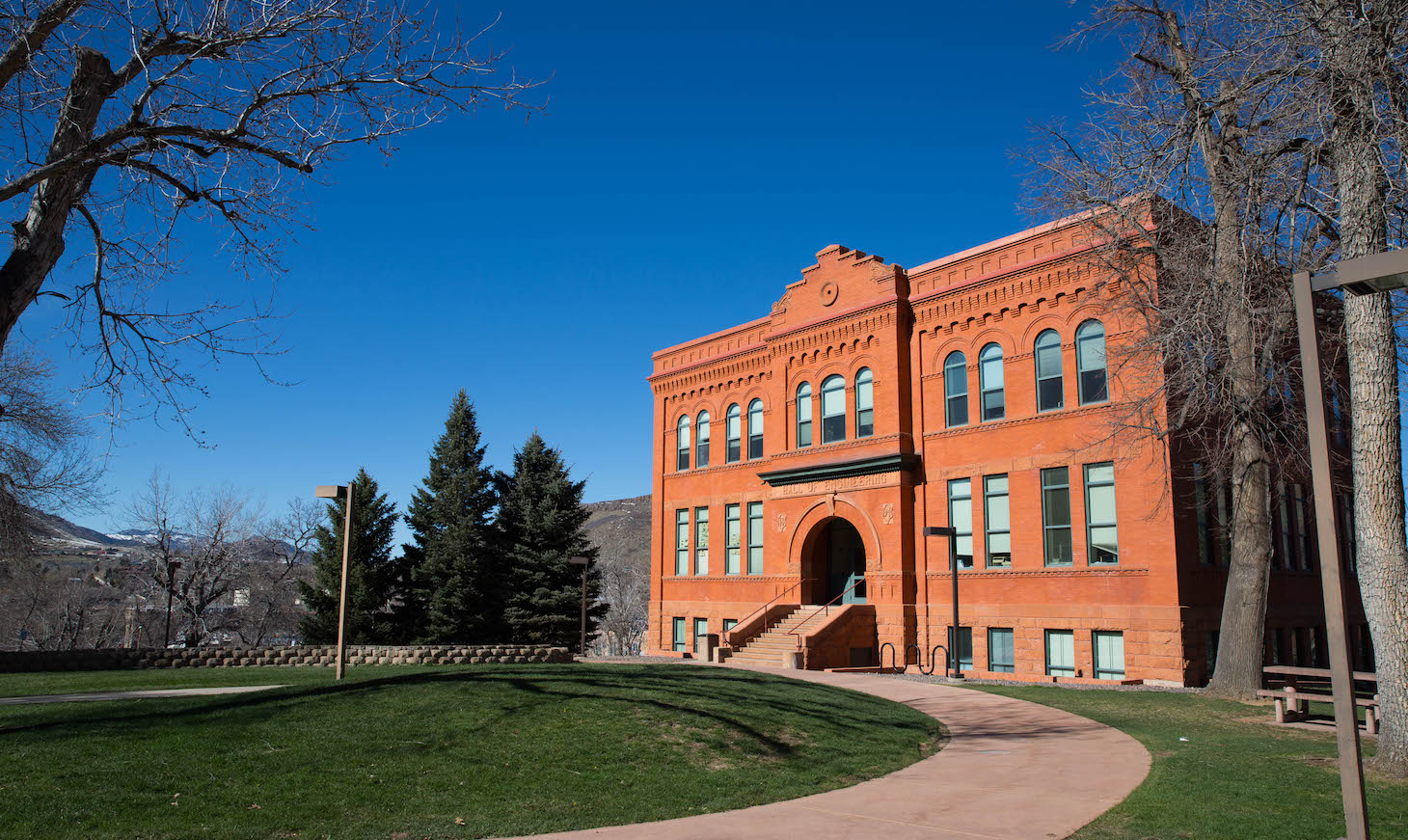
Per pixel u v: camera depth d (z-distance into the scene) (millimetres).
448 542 42188
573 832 8039
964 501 26469
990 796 9609
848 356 29984
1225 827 8000
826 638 26375
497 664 22609
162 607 58531
